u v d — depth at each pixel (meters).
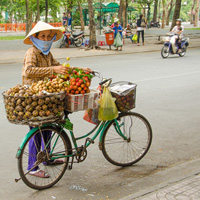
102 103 3.99
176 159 4.71
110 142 4.45
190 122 6.32
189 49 20.61
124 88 4.18
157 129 5.91
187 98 8.10
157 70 12.16
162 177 4.10
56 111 3.54
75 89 3.65
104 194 3.71
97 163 4.54
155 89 9.01
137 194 3.45
